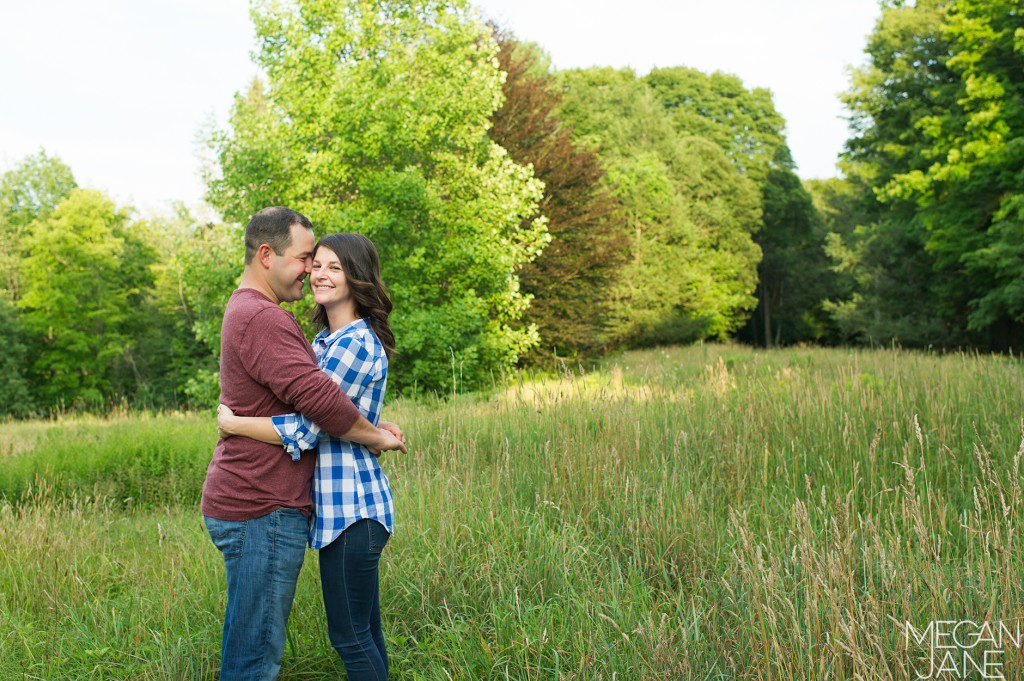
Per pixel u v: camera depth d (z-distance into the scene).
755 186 36.56
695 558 3.23
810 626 2.22
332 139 11.17
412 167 11.12
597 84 33.06
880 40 21.30
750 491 4.20
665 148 30.66
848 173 26.34
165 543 4.27
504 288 12.95
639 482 4.08
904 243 22.86
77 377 27.16
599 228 17.23
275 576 2.14
